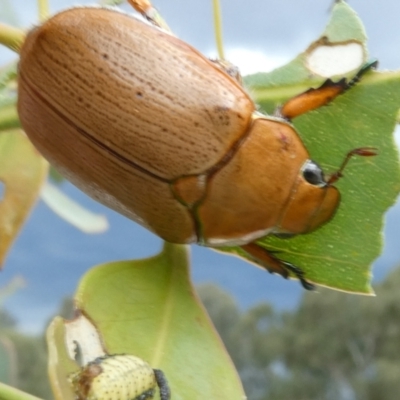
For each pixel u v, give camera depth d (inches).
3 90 2.8
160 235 2.6
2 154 3.0
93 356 2.4
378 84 2.6
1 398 2.2
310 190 2.6
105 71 2.4
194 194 2.5
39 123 2.5
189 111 2.5
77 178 2.6
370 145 2.6
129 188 2.5
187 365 2.5
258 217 2.6
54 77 2.5
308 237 2.6
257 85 2.6
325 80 2.6
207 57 2.5
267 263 2.7
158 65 2.5
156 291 2.5
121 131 2.5
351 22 2.6
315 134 2.6
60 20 2.5
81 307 2.4
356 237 2.6
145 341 2.5
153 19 2.6
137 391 2.3
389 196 2.6
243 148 2.5
